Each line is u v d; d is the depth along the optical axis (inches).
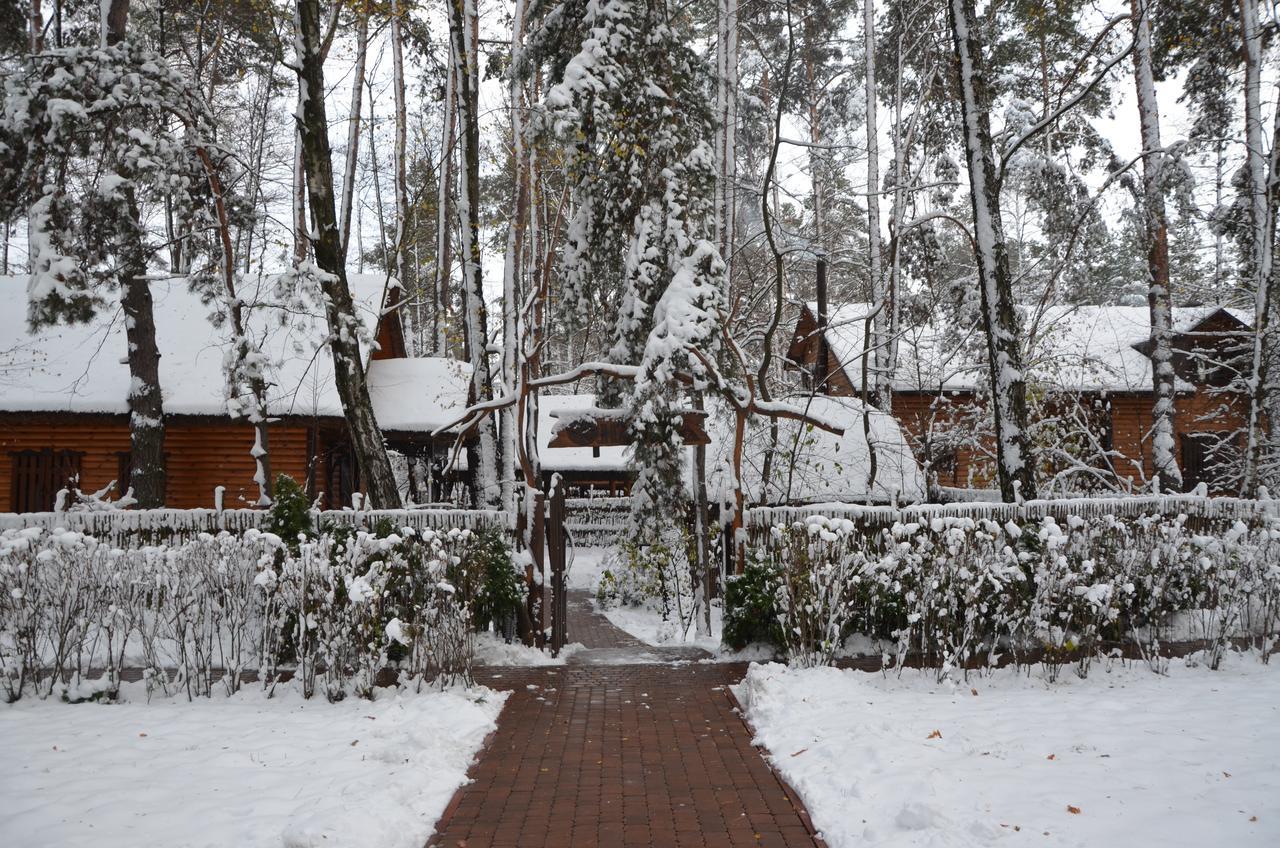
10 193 547.8
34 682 324.2
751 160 1222.3
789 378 1212.5
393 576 350.0
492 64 791.1
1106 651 380.8
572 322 637.3
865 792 204.5
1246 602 372.8
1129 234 1373.0
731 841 188.9
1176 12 753.0
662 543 544.7
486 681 363.6
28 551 322.0
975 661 368.2
